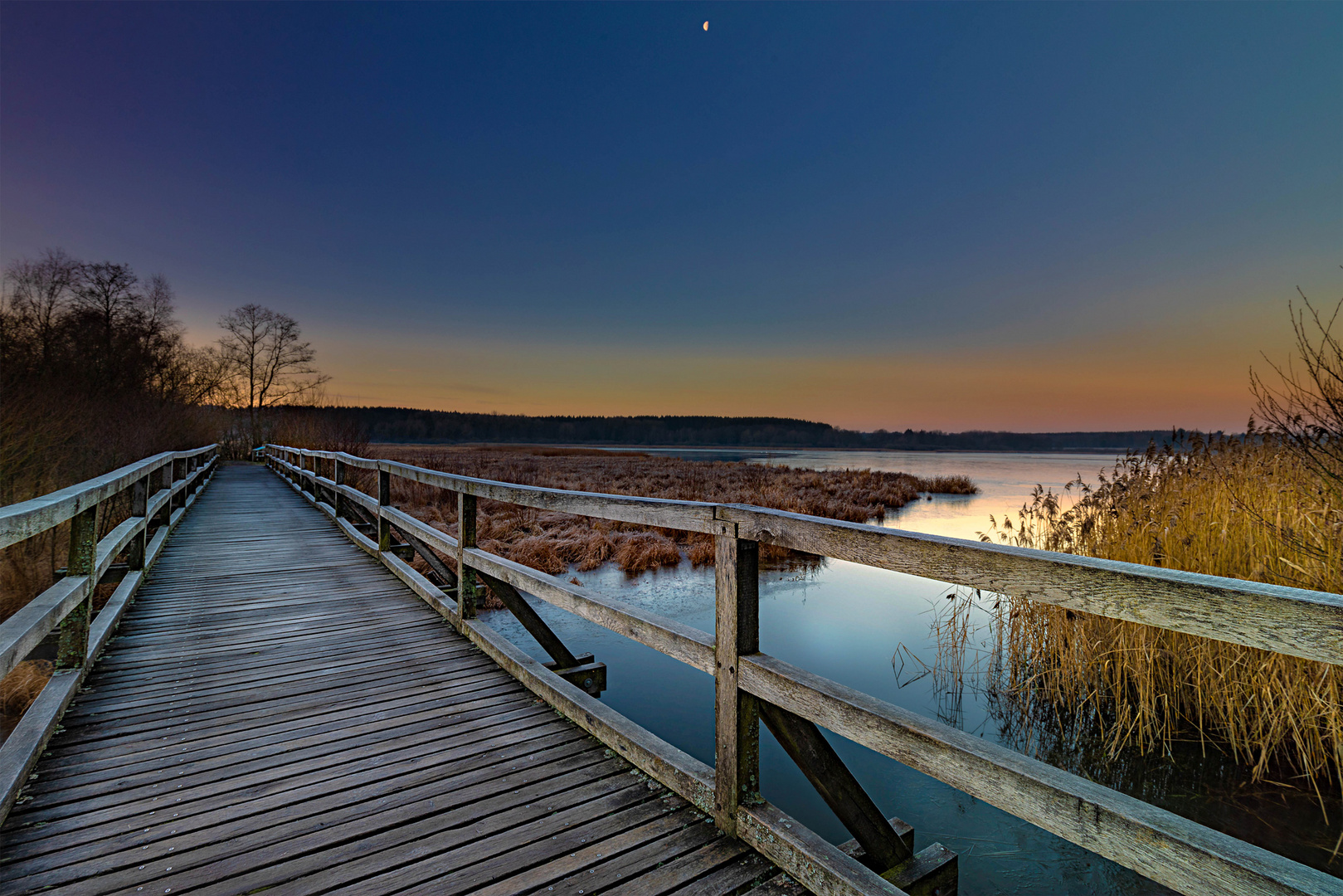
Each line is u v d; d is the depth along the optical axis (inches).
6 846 78.4
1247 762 167.6
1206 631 41.8
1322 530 161.0
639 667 235.0
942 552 58.3
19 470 426.3
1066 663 202.1
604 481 1050.7
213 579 228.4
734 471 1362.0
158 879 73.4
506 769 100.0
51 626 99.7
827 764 83.8
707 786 86.9
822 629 290.8
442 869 76.0
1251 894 38.7
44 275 896.3
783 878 74.9
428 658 151.3
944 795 156.2
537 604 324.5
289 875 74.6
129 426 691.4
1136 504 221.0
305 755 103.7
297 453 592.4
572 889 72.6
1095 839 46.6
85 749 104.4
